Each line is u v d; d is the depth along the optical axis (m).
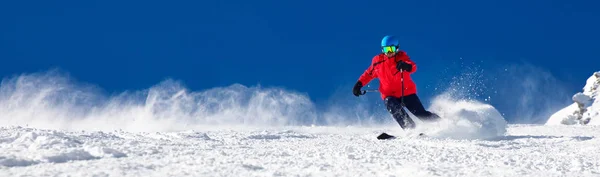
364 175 2.26
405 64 5.70
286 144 4.11
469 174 2.32
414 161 2.83
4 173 2.06
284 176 2.18
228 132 5.66
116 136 4.50
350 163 2.65
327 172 2.33
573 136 5.48
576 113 15.61
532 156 3.20
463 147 4.09
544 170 2.51
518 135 5.78
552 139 4.93
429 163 2.72
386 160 2.82
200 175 2.13
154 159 2.65
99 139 4.05
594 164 2.74
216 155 2.97
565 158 3.09
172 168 2.29
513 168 2.54
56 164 2.36
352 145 4.05
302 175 2.23
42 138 3.49
